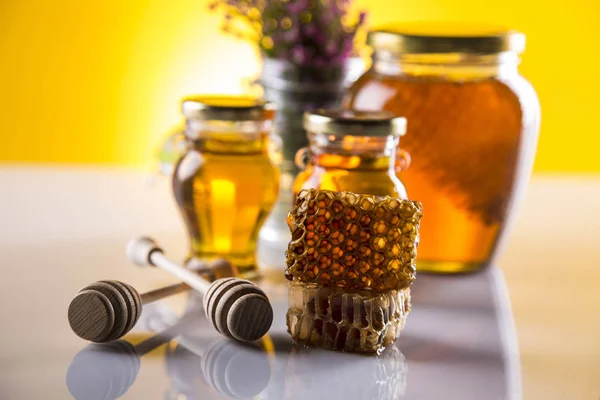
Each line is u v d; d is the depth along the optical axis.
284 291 0.65
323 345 0.56
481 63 0.67
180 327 0.59
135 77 1.48
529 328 0.60
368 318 0.55
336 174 0.63
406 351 0.56
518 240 0.79
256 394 0.51
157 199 0.87
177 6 1.45
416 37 0.66
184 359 0.54
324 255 0.56
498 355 0.56
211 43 1.46
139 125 1.49
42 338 0.57
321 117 0.62
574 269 0.71
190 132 0.67
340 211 0.56
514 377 0.53
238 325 0.55
